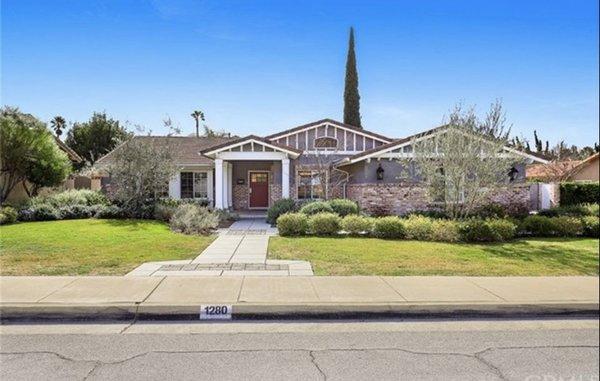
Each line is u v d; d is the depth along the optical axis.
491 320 6.05
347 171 21.62
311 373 4.28
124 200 18.00
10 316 5.96
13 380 4.09
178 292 6.75
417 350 4.89
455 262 9.30
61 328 5.62
